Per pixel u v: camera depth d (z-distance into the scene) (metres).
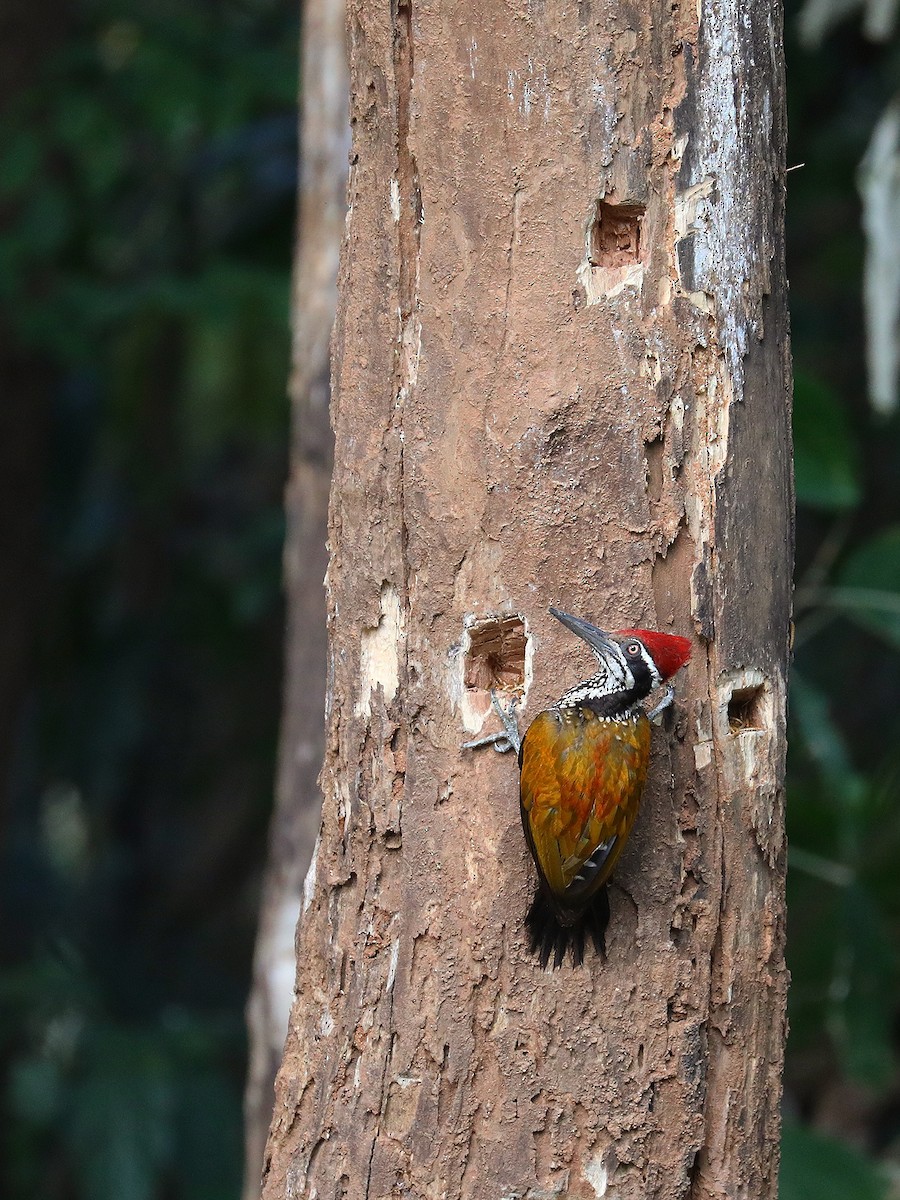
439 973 9.55
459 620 9.64
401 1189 9.53
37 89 21.33
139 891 29.66
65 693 27.67
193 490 29.48
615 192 9.41
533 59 9.44
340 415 10.21
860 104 23.06
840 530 16.56
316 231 16.00
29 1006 21.75
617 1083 9.34
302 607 16.09
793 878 16.70
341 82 15.84
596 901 9.47
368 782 9.97
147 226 25.31
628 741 9.09
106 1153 19.17
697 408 9.52
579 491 9.47
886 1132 21.44
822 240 24.38
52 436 26.97
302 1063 10.16
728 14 9.52
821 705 16.22
